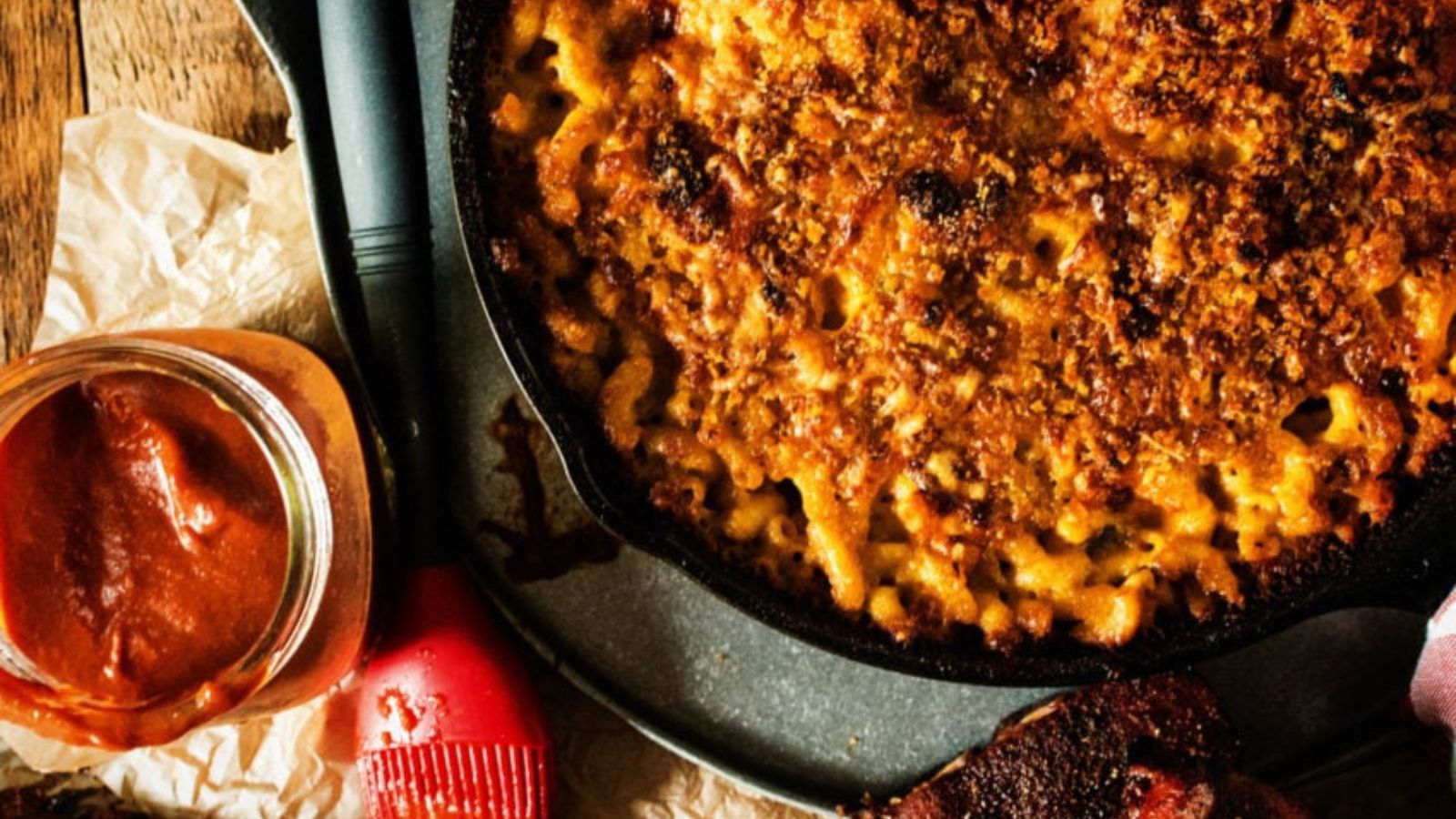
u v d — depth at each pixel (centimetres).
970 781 44
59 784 47
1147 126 41
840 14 41
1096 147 42
